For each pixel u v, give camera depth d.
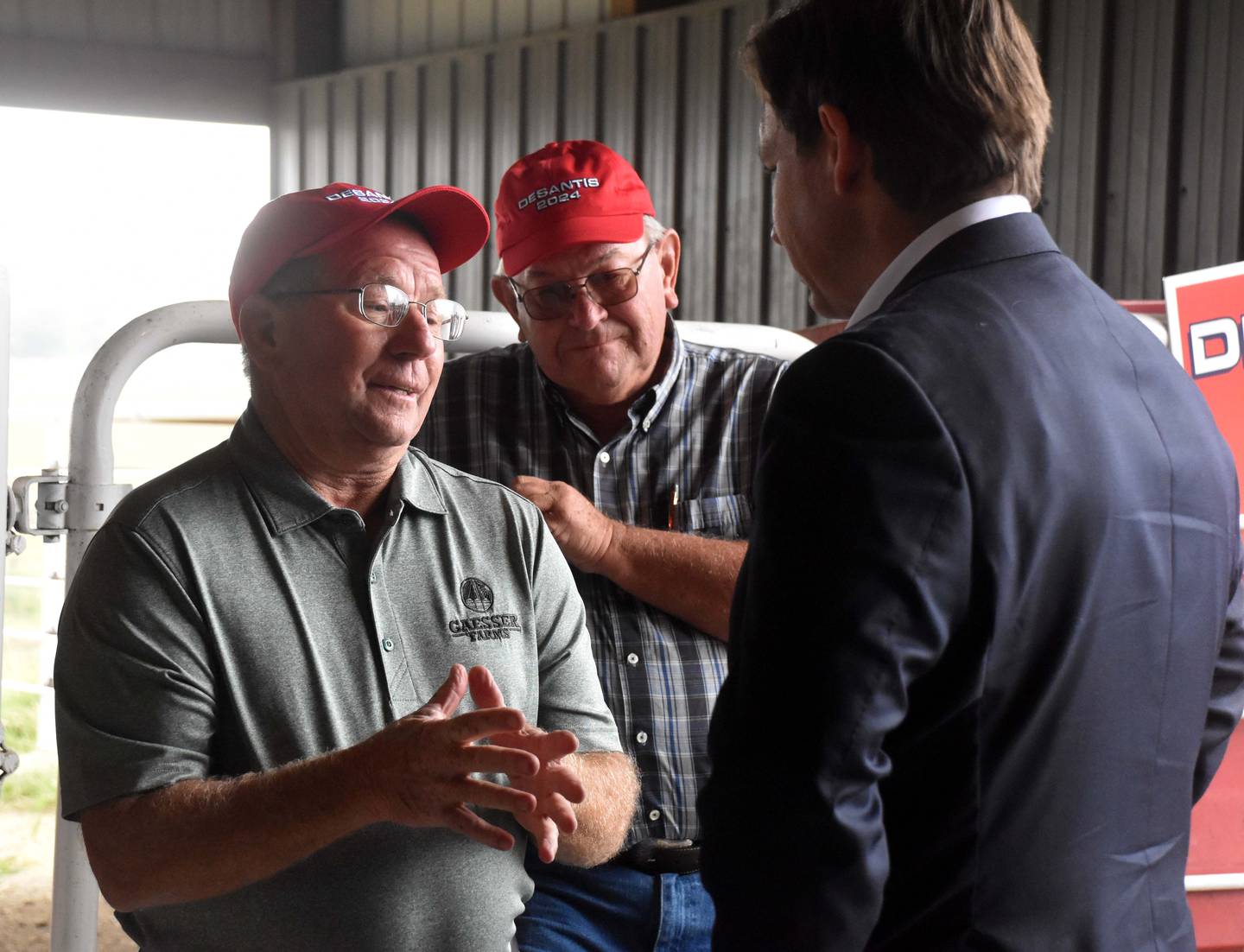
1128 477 1.03
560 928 1.71
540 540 1.53
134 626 1.26
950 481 0.94
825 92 1.11
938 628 0.94
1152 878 1.07
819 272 1.20
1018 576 0.96
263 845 1.19
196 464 1.38
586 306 1.79
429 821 1.16
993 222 1.09
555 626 1.52
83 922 1.78
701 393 1.94
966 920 0.99
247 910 1.29
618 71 8.19
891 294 1.10
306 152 10.23
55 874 1.78
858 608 0.93
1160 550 1.05
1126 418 1.05
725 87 7.58
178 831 1.20
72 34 9.70
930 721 0.99
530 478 1.76
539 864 1.77
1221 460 1.13
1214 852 2.25
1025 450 0.97
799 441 0.98
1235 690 1.23
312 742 1.30
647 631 1.80
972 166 1.07
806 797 0.93
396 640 1.36
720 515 1.89
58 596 5.30
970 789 0.98
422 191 1.38
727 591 1.76
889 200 1.11
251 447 1.37
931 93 1.06
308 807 1.17
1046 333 1.04
